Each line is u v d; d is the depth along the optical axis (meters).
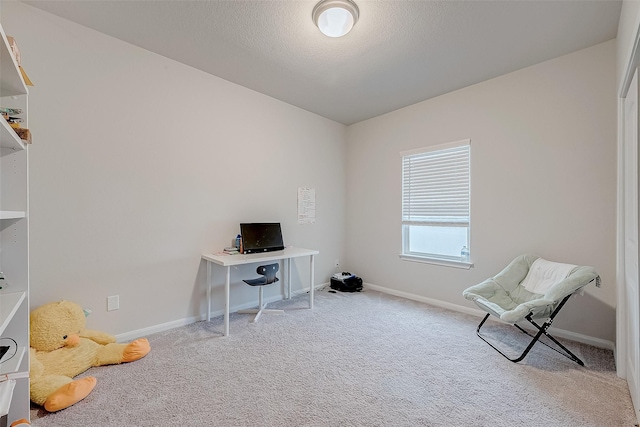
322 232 4.20
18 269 1.44
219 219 3.06
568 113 2.53
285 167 3.71
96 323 2.30
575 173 2.50
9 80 1.35
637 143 1.48
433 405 1.64
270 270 2.90
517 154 2.83
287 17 2.10
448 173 3.39
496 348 2.33
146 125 2.55
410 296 3.71
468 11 2.01
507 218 2.90
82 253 2.24
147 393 1.73
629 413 1.57
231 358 2.16
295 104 3.74
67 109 2.16
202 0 1.94
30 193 2.03
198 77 2.87
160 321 2.64
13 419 1.41
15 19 1.96
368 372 1.98
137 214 2.51
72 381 1.69
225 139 3.10
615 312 2.29
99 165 2.31
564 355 2.21
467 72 2.87
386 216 4.02
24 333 1.44
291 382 1.86
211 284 3.01
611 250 2.33
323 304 3.46
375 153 4.16
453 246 3.40
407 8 1.98
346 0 1.89
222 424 1.49
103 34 2.32
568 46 2.42
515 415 1.56
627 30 1.73
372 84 3.15
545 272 2.46
